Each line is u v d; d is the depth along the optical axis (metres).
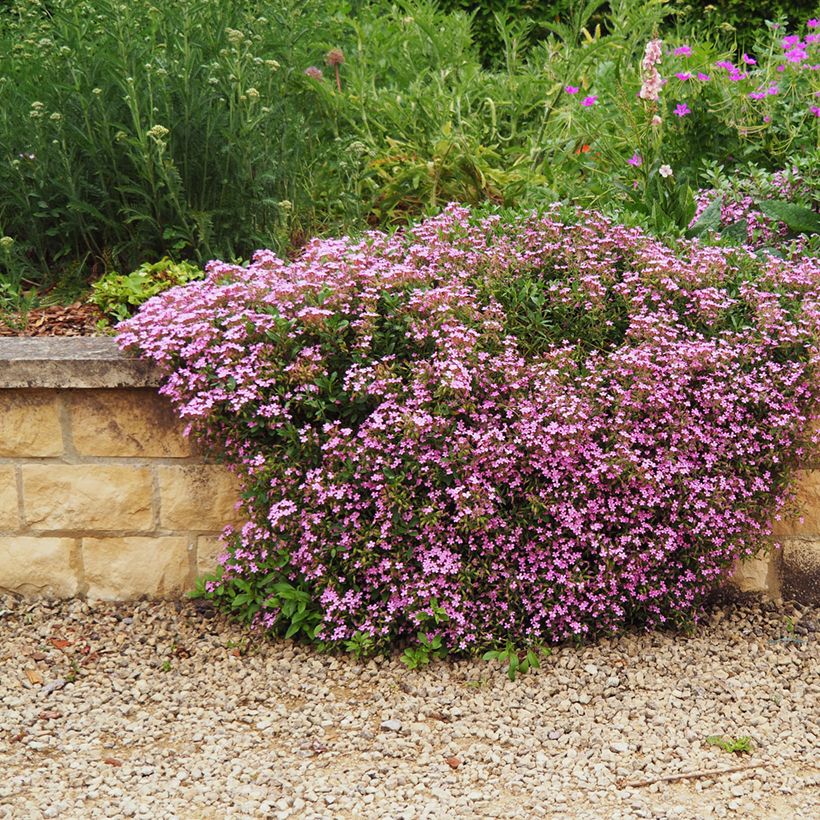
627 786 2.67
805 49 5.19
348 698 3.11
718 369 3.35
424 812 2.56
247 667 3.29
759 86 4.96
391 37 5.77
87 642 3.48
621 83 4.83
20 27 4.79
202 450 3.56
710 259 3.55
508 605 3.29
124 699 3.15
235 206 4.28
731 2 7.04
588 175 5.41
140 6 4.25
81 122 4.17
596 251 3.57
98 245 4.44
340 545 3.24
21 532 3.68
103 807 2.62
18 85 4.42
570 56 5.59
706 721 2.97
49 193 4.29
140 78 4.11
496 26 7.15
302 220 4.82
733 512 3.39
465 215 3.85
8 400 3.55
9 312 4.11
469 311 3.32
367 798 2.63
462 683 3.17
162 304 3.53
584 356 3.44
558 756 2.81
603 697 3.10
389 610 3.25
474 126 5.32
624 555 3.21
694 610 3.47
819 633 3.49
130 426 3.56
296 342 3.32
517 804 2.60
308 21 4.85
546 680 3.17
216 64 4.04
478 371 3.24
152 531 3.65
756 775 2.71
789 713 3.01
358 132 5.18
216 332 3.34
